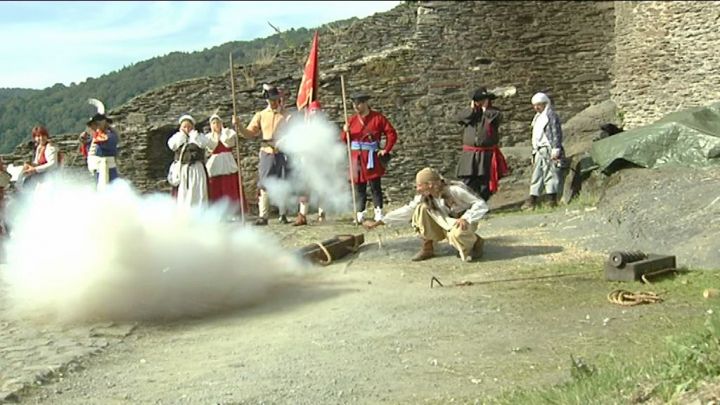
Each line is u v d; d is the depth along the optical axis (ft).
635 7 54.08
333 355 20.39
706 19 50.78
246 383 18.61
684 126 40.83
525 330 21.52
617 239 31.65
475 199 30.48
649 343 19.36
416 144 55.06
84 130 52.54
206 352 21.15
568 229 34.65
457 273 28.63
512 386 17.44
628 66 54.65
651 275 25.98
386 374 18.84
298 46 55.36
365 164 41.63
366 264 30.89
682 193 35.01
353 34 55.57
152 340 22.38
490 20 55.47
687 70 51.72
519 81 55.83
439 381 18.21
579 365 17.08
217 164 41.52
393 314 23.75
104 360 20.68
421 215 30.58
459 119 42.11
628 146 41.81
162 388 18.49
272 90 42.73
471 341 20.90
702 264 27.50
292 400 17.47
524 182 52.60
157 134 54.13
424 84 55.26
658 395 14.37
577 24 55.98
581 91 56.18
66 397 18.04
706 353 15.39
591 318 22.18
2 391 18.07
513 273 28.07
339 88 54.95
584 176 44.78
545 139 44.19
